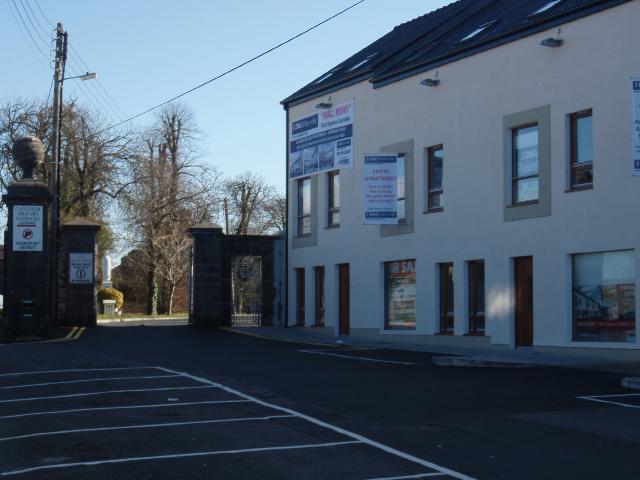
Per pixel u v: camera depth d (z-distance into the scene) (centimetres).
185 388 1402
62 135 4588
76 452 909
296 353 2116
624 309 1853
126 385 1449
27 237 2631
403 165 2536
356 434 991
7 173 4503
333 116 2861
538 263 2047
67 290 3108
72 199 4772
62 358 1948
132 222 5062
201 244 3102
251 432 1008
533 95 2078
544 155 2041
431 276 2406
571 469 809
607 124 1884
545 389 1373
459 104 2320
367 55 3039
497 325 2166
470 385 1430
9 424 1099
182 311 6028
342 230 2814
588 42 1938
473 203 2261
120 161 4881
